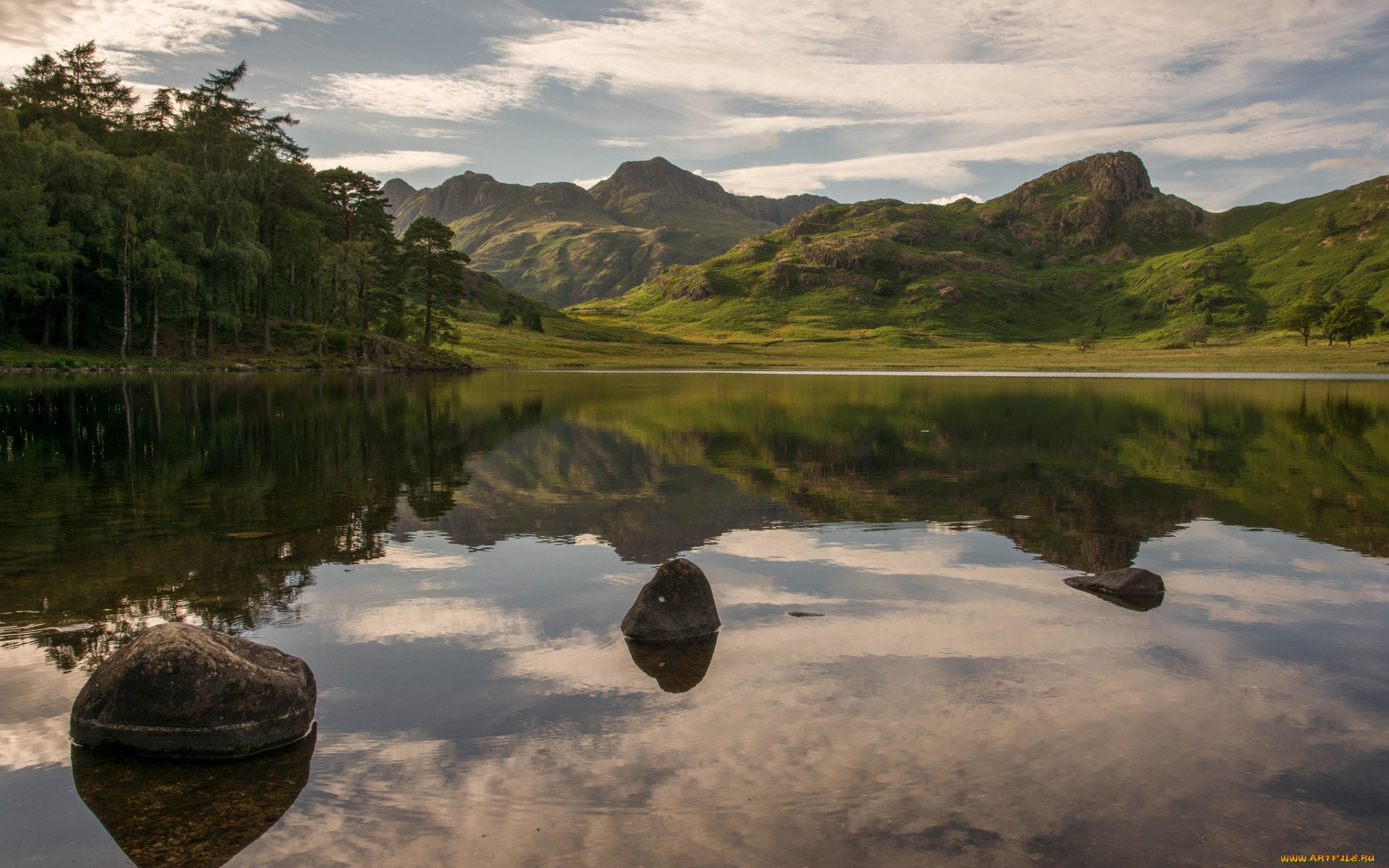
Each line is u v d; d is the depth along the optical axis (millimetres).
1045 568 11180
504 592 9836
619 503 15891
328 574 10523
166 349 77500
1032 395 57781
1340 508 15711
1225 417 37562
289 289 86688
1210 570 11062
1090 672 7430
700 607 8508
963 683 7164
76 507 14742
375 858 4699
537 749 5988
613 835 4887
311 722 6426
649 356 166125
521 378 84625
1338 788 5434
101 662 7477
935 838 4848
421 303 115250
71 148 67062
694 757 5852
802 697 6863
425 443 25516
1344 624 8820
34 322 71250
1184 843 4816
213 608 9062
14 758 5914
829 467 21281
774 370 125938
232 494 16266
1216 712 6598
